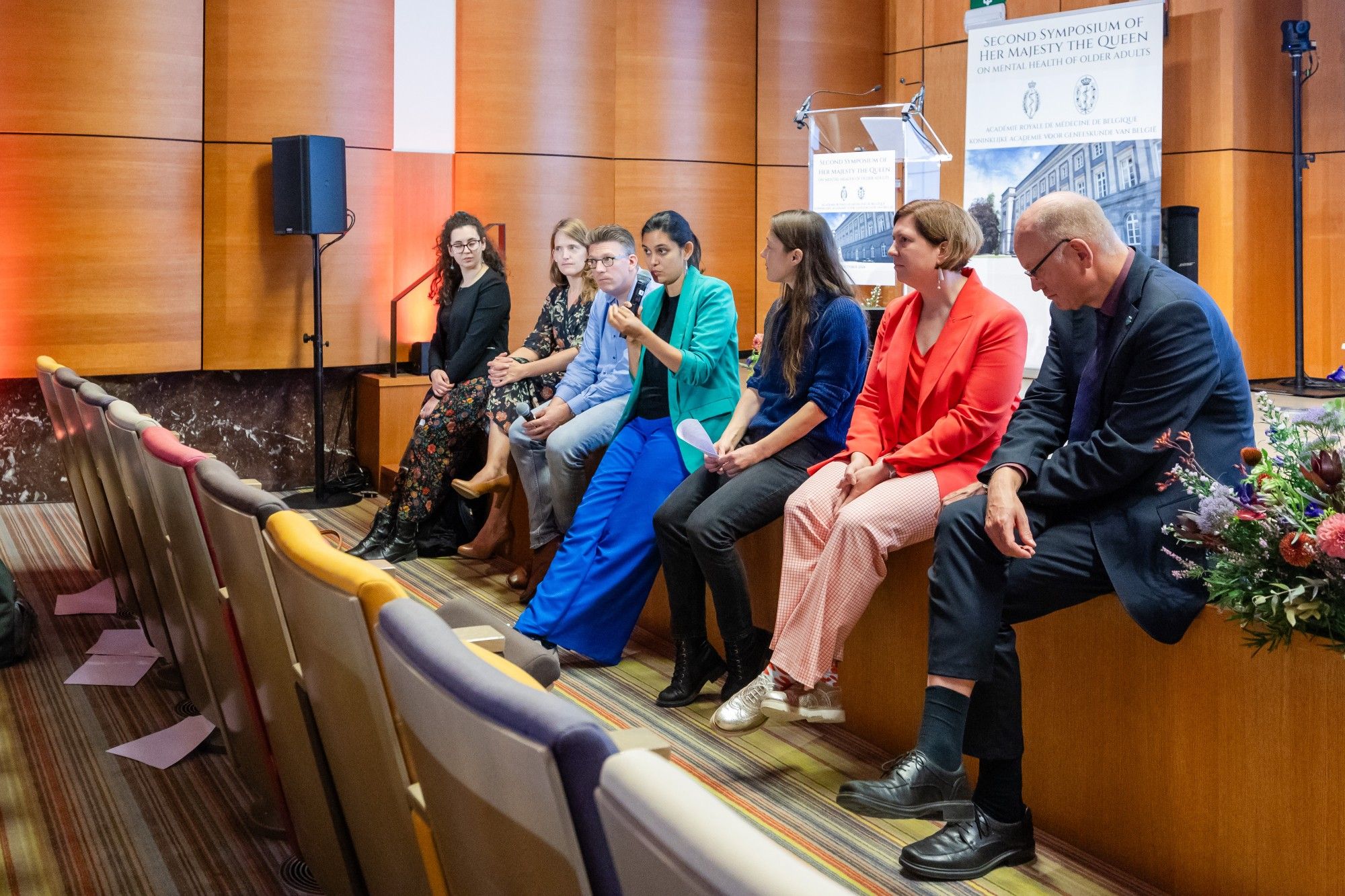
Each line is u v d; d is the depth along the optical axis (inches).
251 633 74.4
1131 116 262.7
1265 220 272.7
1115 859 94.9
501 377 175.5
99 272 223.5
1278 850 84.0
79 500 176.6
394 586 48.8
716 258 292.5
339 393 254.1
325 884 77.5
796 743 118.2
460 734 37.3
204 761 113.9
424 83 258.4
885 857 94.4
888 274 231.6
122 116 222.4
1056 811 99.6
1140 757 92.7
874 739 118.1
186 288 231.1
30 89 216.1
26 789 106.8
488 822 37.9
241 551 69.6
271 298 238.8
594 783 32.4
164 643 130.4
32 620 150.1
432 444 188.9
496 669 38.2
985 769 93.2
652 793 27.6
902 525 106.5
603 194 275.0
